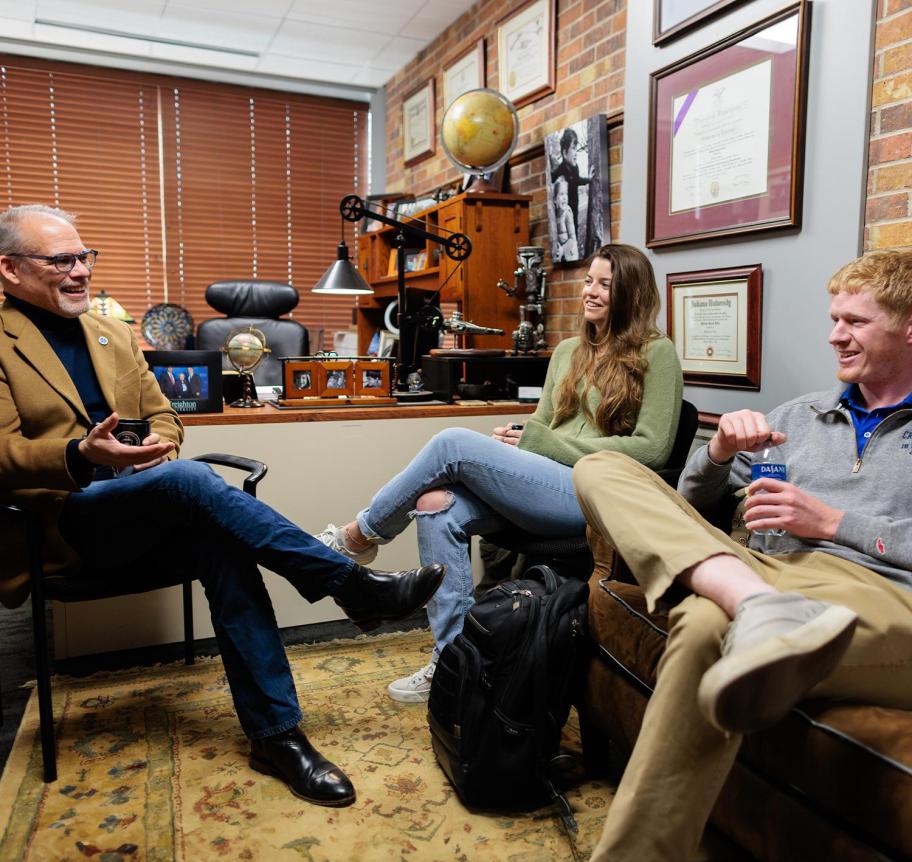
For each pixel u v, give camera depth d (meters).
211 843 1.34
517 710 1.39
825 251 2.00
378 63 4.96
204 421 2.16
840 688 1.11
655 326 2.04
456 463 1.82
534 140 3.63
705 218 2.38
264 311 3.87
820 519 1.34
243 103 5.25
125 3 4.03
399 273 2.82
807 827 1.06
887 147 1.84
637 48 2.65
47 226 1.72
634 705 1.35
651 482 1.40
